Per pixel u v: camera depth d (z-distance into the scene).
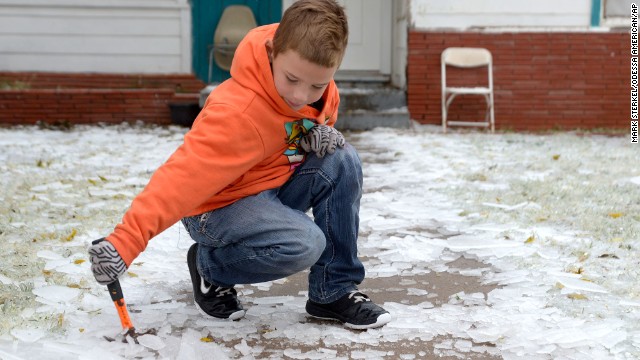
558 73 8.93
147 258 3.36
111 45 9.62
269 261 2.39
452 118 8.98
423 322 2.62
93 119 9.01
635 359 2.29
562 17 8.87
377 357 2.32
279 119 2.28
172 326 2.56
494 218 4.23
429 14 8.80
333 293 2.59
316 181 2.50
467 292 2.99
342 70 10.04
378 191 5.12
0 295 2.76
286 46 2.09
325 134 2.44
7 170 5.59
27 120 8.88
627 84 8.95
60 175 5.43
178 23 9.68
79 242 3.61
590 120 9.02
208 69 9.86
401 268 3.32
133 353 2.29
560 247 3.62
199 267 2.60
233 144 2.21
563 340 2.42
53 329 2.44
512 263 3.37
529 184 5.20
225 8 9.80
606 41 8.88
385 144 7.51
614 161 6.38
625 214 4.29
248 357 2.32
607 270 3.23
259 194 2.43
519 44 8.87
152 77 9.64
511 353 2.36
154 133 8.29
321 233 2.42
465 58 8.75
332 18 2.08
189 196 2.17
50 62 9.55
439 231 4.01
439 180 5.46
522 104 8.98
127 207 4.40
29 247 3.48
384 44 9.97
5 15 9.41
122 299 2.30
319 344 2.45
